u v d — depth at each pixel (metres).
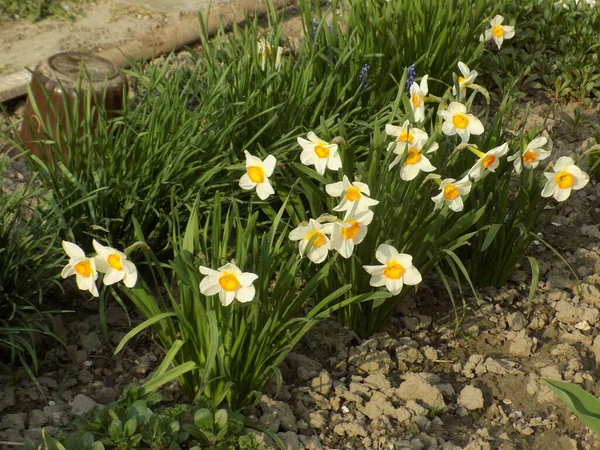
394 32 2.01
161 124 1.57
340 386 1.44
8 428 1.28
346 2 2.48
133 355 1.45
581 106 2.27
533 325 1.62
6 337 1.38
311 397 1.41
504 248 1.66
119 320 1.50
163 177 1.50
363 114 1.89
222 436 1.27
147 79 1.80
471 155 1.62
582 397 1.21
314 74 1.92
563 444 1.39
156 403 1.35
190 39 2.37
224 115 1.66
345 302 1.33
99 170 1.50
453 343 1.58
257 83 1.76
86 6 2.52
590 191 2.00
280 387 1.36
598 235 1.86
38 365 1.40
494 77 2.22
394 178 1.42
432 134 1.40
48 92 1.74
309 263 1.48
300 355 1.48
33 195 1.46
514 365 1.53
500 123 1.62
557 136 2.14
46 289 1.45
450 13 2.06
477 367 1.52
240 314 1.31
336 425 1.37
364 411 1.41
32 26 2.38
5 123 1.94
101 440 1.24
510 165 1.62
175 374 1.28
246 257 1.29
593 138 2.14
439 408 1.42
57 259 1.46
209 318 1.21
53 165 1.61
